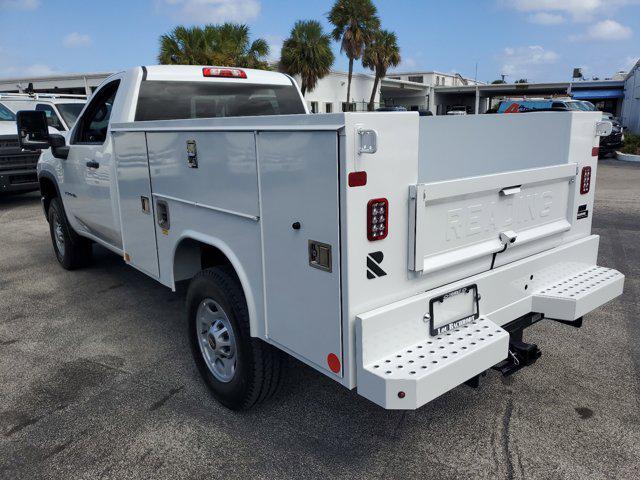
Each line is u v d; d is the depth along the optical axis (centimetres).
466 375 232
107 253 715
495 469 272
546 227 314
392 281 231
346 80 3684
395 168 221
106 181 442
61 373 386
